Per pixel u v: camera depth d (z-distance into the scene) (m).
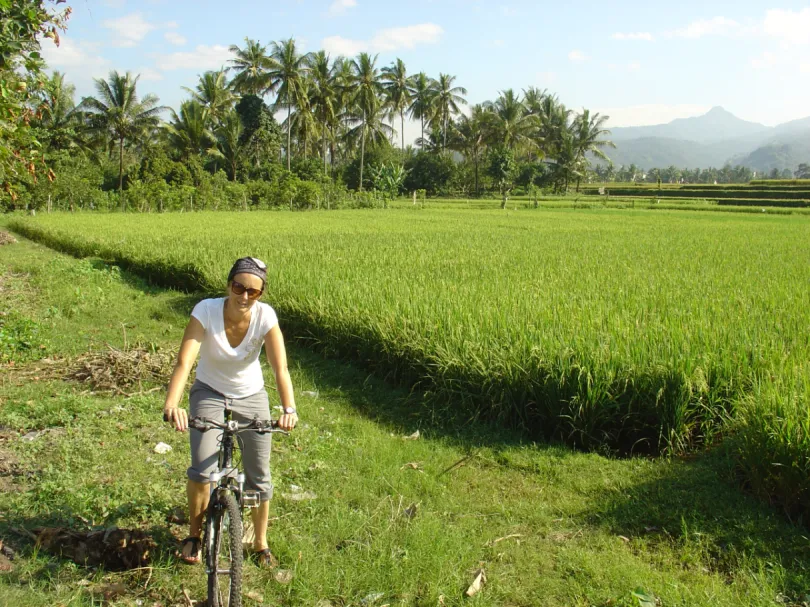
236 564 2.97
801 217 38.50
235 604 2.96
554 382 5.77
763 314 7.67
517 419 6.03
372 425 6.04
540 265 12.64
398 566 3.67
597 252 15.16
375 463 5.07
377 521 4.21
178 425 3.15
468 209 45.81
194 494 3.42
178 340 9.02
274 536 3.94
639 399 5.59
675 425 5.39
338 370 7.70
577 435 5.70
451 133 69.12
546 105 76.50
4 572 3.39
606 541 4.06
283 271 10.78
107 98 45.56
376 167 62.25
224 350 3.39
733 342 6.27
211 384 3.50
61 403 5.89
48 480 4.36
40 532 3.72
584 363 5.77
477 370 6.21
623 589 3.55
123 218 27.81
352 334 7.90
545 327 6.92
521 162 77.06
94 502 4.09
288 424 3.29
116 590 3.34
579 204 52.62
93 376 6.77
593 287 9.77
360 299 8.47
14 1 6.23
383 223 26.55
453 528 4.15
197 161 45.06
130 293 12.27
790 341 6.66
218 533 3.06
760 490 4.47
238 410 3.49
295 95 48.72
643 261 13.41
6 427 5.47
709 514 4.31
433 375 6.63
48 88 7.18
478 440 5.73
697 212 43.19
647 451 5.64
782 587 3.54
